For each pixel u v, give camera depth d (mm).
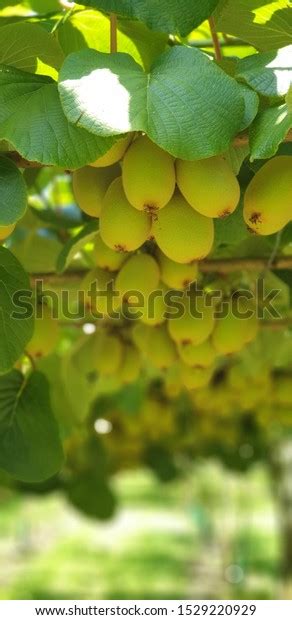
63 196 1924
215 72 1167
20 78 1226
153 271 1417
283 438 6039
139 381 3305
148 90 1152
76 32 1368
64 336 2383
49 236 1907
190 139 1138
